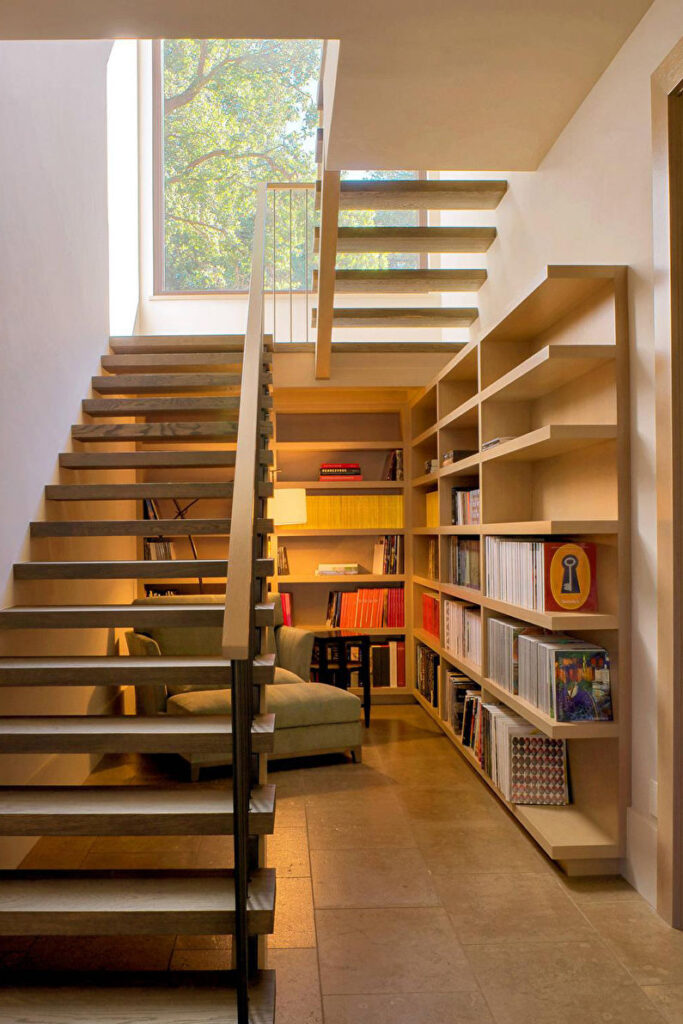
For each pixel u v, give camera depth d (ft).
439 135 12.49
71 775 13.66
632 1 9.21
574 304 11.48
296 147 23.22
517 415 13.73
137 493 13.17
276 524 20.12
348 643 19.06
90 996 7.32
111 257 21.30
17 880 8.21
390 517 21.30
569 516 11.93
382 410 22.31
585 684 10.18
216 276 22.91
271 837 11.67
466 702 14.90
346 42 9.85
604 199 10.74
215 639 17.28
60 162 14.19
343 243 15.90
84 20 9.20
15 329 11.74
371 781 14.33
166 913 7.46
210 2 8.85
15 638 11.43
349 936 8.74
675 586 8.75
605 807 10.56
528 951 8.37
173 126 23.02
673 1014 7.23
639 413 9.72
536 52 10.21
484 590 13.55
